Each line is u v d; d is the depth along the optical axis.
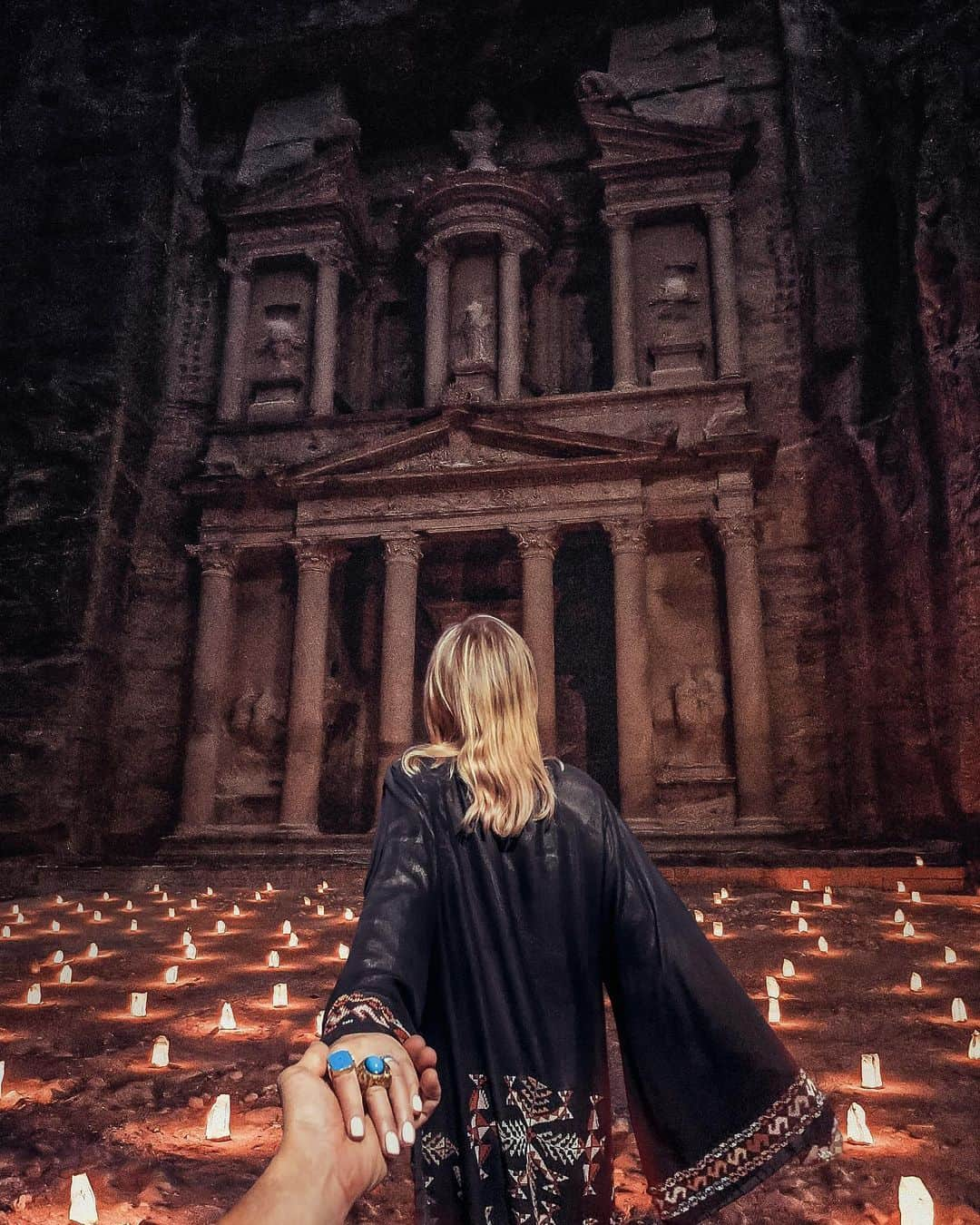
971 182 20.14
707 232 25.86
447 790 2.05
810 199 24.98
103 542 24.36
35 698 23.09
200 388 27.61
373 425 25.42
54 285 26.73
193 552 24.81
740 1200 3.69
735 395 23.75
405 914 1.81
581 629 25.17
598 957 1.95
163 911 15.22
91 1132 4.65
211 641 24.12
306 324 27.52
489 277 27.25
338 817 24.16
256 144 29.14
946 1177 3.93
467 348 26.20
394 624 23.09
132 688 24.75
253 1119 4.84
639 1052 1.81
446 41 28.59
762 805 20.66
